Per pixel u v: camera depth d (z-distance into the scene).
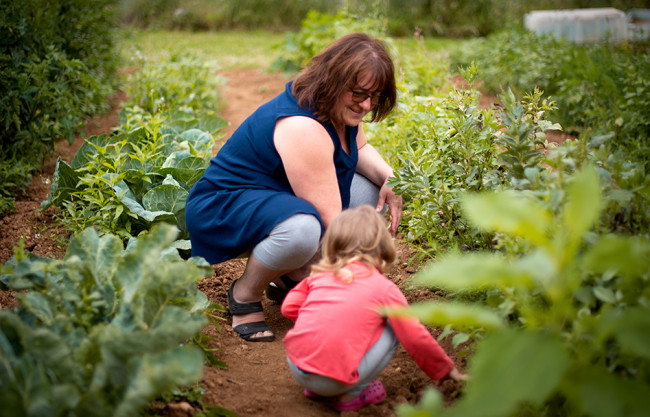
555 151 2.24
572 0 13.30
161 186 3.56
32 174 4.89
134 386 1.68
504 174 2.83
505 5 13.44
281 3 14.76
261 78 8.49
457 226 2.97
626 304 1.84
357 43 2.67
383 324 2.28
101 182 3.60
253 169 2.82
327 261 2.33
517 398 1.38
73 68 5.49
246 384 2.51
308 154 2.68
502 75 7.06
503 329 1.55
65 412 1.71
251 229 2.71
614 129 4.93
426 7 13.43
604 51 6.83
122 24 14.59
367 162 3.30
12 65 4.74
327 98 2.65
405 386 2.48
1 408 1.60
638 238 1.99
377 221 2.34
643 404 1.42
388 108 2.90
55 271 2.18
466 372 2.39
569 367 1.47
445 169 3.33
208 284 3.41
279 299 3.20
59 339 1.82
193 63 7.12
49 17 5.41
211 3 14.93
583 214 1.48
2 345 1.82
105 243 2.29
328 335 2.17
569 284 1.57
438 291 3.10
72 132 4.90
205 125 5.30
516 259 2.21
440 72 6.24
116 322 1.97
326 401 2.41
